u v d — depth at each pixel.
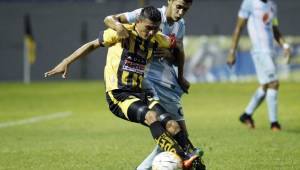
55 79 92.00
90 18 93.25
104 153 28.19
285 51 37.31
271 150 28.00
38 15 93.12
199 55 82.25
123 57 19.98
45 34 92.94
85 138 34.03
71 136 35.25
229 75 82.19
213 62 82.25
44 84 86.00
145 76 21.78
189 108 52.41
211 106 53.91
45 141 33.06
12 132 38.09
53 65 92.88
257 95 36.62
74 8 93.38
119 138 33.66
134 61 20.00
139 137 33.97
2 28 92.94
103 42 20.16
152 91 21.58
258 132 35.00
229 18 92.12
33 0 100.12
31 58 92.00
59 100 62.53
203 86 76.94
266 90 36.53
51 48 92.88
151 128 18.70
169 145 18.38
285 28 91.00
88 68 91.00
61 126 41.16
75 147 30.33
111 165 25.08
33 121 44.75
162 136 18.45
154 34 19.84
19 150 29.64
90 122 43.34
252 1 36.38
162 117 19.27
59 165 25.22
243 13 36.75
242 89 71.94
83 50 20.17
